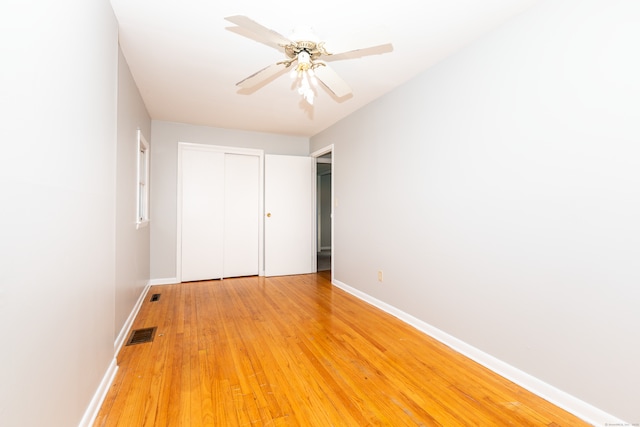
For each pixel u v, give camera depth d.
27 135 0.88
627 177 1.34
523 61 1.76
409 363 1.99
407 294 2.71
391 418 1.46
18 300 0.84
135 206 2.80
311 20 1.89
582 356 1.49
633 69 1.33
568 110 1.55
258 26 1.51
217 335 2.39
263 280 4.33
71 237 1.20
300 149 4.95
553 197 1.61
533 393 1.68
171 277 4.11
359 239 3.49
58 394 1.09
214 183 4.38
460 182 2.18
